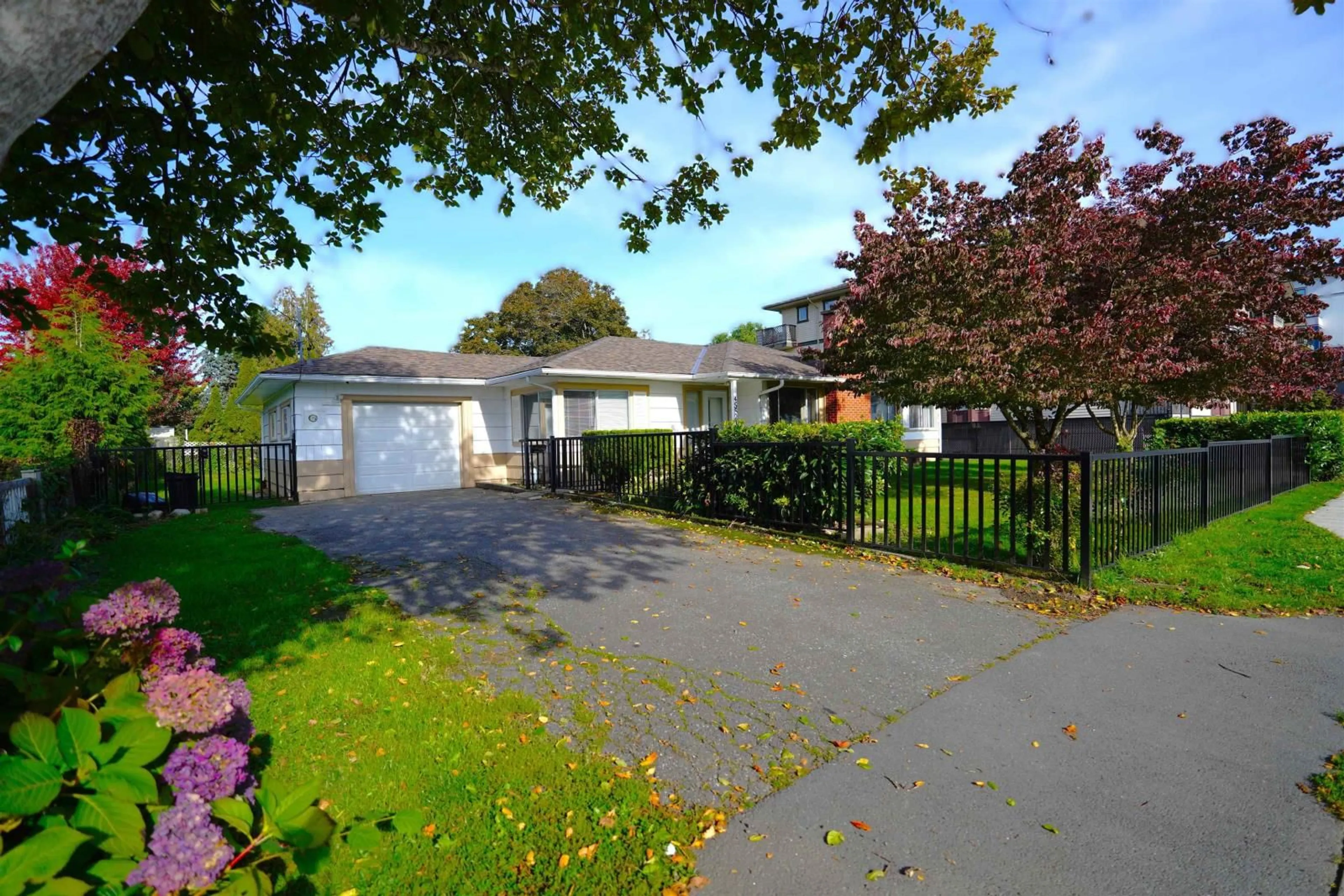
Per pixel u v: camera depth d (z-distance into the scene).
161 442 25.16
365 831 1.98
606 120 5.50
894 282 10.12
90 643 2.10
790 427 11.97
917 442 20.41
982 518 6.01
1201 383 10.00
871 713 3.32
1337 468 13.85
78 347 11.93
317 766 2.76
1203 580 5.41
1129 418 15.56
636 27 4.59
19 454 10.72
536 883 2.13
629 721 3.24
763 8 4.28
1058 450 9.68
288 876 2.05
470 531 8.42
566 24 4.51
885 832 2.38
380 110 4.82
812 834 2.37
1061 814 2.46
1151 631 4.42
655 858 2.24
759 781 2.73
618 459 10.85
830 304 25.06
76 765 1.65
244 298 4.59
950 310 9.72
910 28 4.41
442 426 15.52
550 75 4.72
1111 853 2.24
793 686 3.64
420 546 7.43
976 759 2.87
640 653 4.12
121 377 12.19
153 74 3.54
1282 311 10.91
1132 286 9.28
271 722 3.12
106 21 1.46
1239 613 4.73
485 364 17.14
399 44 4.29
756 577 5.95
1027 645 4.21
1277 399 11.04
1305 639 4.20
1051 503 5.95
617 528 8.59
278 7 3.71
